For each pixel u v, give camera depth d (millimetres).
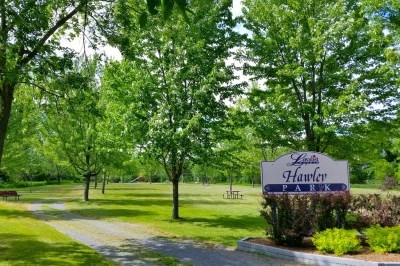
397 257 9391
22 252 11477
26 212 24641
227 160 20875
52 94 13195
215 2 19359
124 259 10859
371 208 12211
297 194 12445
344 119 18500
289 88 20047
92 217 21891
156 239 14328
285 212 11578
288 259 10445
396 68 15836
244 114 20141
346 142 19422
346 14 18656
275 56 20312
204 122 18469
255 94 20500
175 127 18438
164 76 19469
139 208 27984
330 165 12773
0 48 10562
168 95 19406
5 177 61969
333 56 19016
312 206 11602
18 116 29938
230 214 23688
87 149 34000
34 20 10766
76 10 12609
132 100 19234
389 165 23094
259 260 10414
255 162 29500
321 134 18844
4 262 10195
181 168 21219
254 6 20516
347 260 9156
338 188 12727
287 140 19938
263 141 21250
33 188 60875
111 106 21344
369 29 17422
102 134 24922
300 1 19188
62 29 13711
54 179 87750
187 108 18688
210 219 20922
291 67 19438
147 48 19016
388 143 20469
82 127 33000
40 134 34406
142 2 13039
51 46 11773
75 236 15000
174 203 21281
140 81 18781
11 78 10516
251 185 78625
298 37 18531
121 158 34281
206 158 19156
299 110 19219
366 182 60219
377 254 9742
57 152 33562
